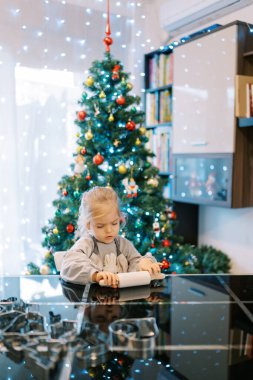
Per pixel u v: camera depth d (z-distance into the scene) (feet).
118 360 2.44
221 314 2.81
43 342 2.43
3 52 8.95
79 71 9.92
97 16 10.12
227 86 7.90
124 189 7.32
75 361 2.41
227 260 9.52
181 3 10.00
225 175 8.16
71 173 9.45
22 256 9.55
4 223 9.27
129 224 7.23
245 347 2.41
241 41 7.68
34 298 3.08
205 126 8.56
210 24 9.72
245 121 7.49
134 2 10.75
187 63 8.97
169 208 8.64
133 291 3.27
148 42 11.13
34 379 2.49
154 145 10.68
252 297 3.14
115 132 7.33
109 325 2.60
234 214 9.48
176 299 3.08
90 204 4.09
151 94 10.88
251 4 8.45
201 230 10.64
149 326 2.62
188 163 9.26
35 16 9.25
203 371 2.33
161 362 2.41
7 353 2.52
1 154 9.11
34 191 9.63
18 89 9.23
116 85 7.70
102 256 4.15
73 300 3.04
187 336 2.50
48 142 9.70
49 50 9.50
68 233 7.22
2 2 8.83
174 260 8.14
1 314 2.71
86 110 7.66
